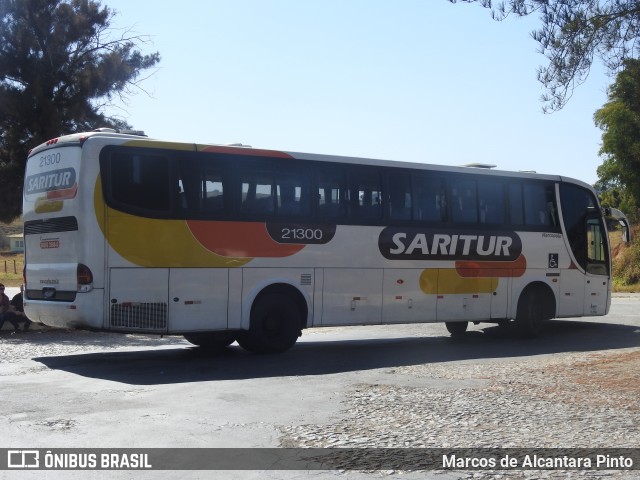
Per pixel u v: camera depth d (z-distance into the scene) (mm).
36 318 14445
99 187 13250
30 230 14609
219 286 14273
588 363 13211
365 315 16062
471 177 17875
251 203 14719
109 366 13508
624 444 7609
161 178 13812
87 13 22359
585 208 19984
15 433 8195
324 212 15609
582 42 11953
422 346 17125
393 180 16609
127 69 22578
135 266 13445
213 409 9414
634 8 11734
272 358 14617
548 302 19047
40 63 22016
